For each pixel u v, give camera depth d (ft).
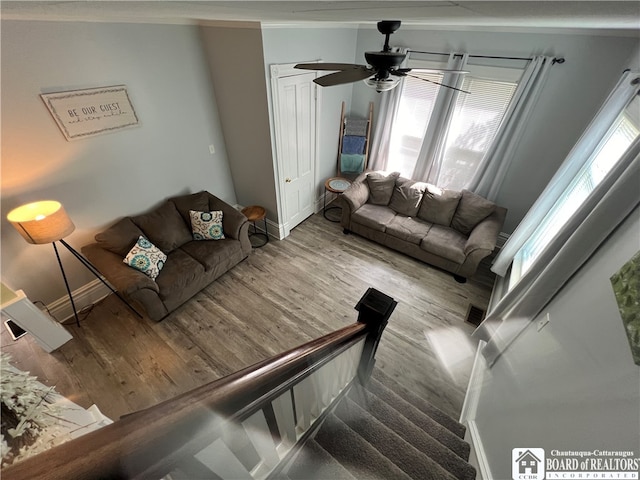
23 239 8.38
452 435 6.25
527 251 9.78
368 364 6.53
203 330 9.52
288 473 4.11
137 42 8.81
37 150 7.89
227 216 11.52
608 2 1.62
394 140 14.49
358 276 11.86
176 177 11.53
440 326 9.76
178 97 10.43
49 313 9.28
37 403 3.18
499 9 2.14
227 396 2.12
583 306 4.50
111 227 9.67
